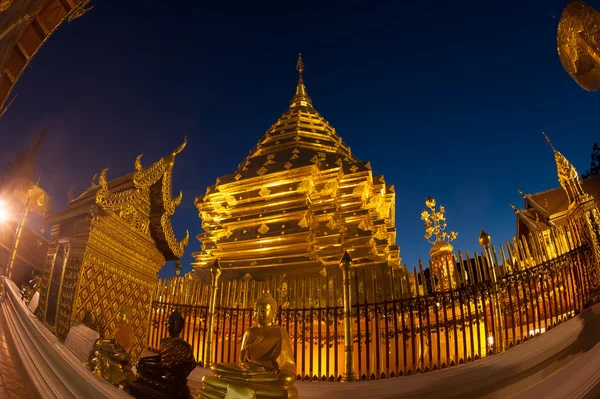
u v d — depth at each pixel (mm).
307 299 10914
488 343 8359
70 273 7883
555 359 7168
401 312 9438
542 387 6211
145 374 5836
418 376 8117
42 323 8047
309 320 10391
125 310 8047
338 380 9359
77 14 8086
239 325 11141
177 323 6441
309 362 9875
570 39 7973
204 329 11336
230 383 5832
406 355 9070
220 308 11398
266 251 15672
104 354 6242
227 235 17797
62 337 7359
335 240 15602
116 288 8461
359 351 9391
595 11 7422
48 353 6785
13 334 9602
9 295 13305
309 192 17031
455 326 8766
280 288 11211
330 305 10484
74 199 8945
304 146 21484
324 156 19359
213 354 10930
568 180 9508
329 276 13836
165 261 10219
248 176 18766
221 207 18859
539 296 8555
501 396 6918
